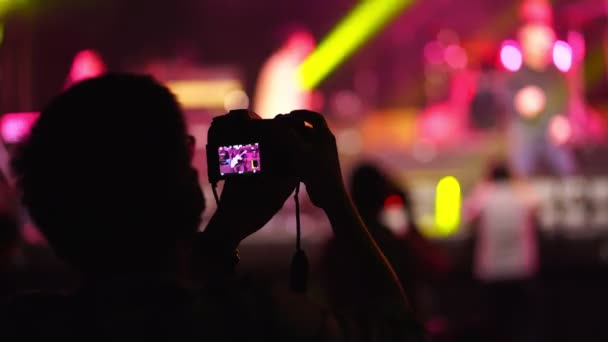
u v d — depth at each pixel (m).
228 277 1.83
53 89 16.97
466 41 19.69
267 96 16.75
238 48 21.78
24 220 10.00
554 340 9.54
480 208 9.15
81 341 1.61
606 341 9.53
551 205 12.80
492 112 17.11
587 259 11.62
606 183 13.30
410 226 5.76
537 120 13.09
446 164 16.47
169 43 21.16
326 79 21.39
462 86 18.36
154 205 1.66
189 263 1.87
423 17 21.72
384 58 21.66
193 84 17.73
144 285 1.66
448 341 7.03
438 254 5.79
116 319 1.62
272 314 1.66
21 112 14.34
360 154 16.62
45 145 1.67
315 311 1.70
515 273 9.11
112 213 1.65
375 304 1.80
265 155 1.83
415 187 15.23
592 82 18.44
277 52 17.16
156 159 1.66
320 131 1.87
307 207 13.04
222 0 22.08
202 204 1.75
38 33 16.77
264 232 12.34
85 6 18.16
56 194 1.65
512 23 21.33
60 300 1.67
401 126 18.83
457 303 10.13
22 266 9.99
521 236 9.09
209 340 1.62
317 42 21.50
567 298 10.43
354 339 1.72
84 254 1.67
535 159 13.18
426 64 20.53
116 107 1.68
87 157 1.65
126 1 19.89
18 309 1.65
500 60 17.16
